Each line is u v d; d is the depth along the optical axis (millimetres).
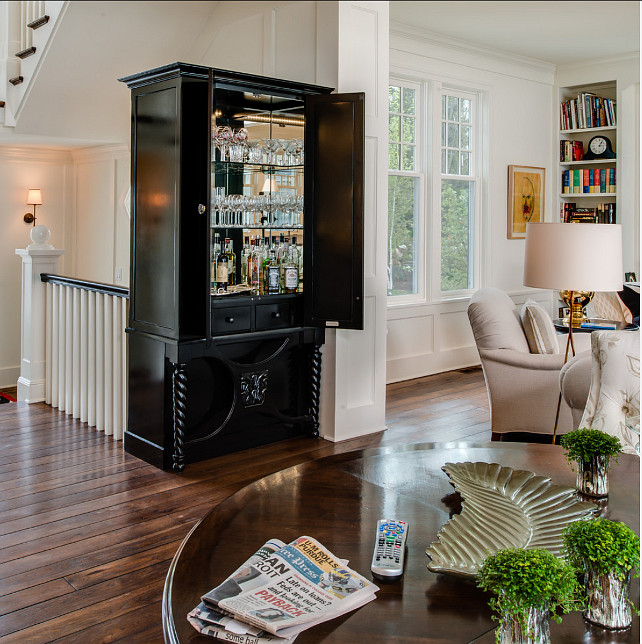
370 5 4441
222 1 4961
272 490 1798
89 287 4582
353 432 4617
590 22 6020
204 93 3795
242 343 4172
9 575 2711
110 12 4598
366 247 4582
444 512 1658
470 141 7055
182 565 1387
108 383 4477
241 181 4184
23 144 6000
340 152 4152
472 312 4566
